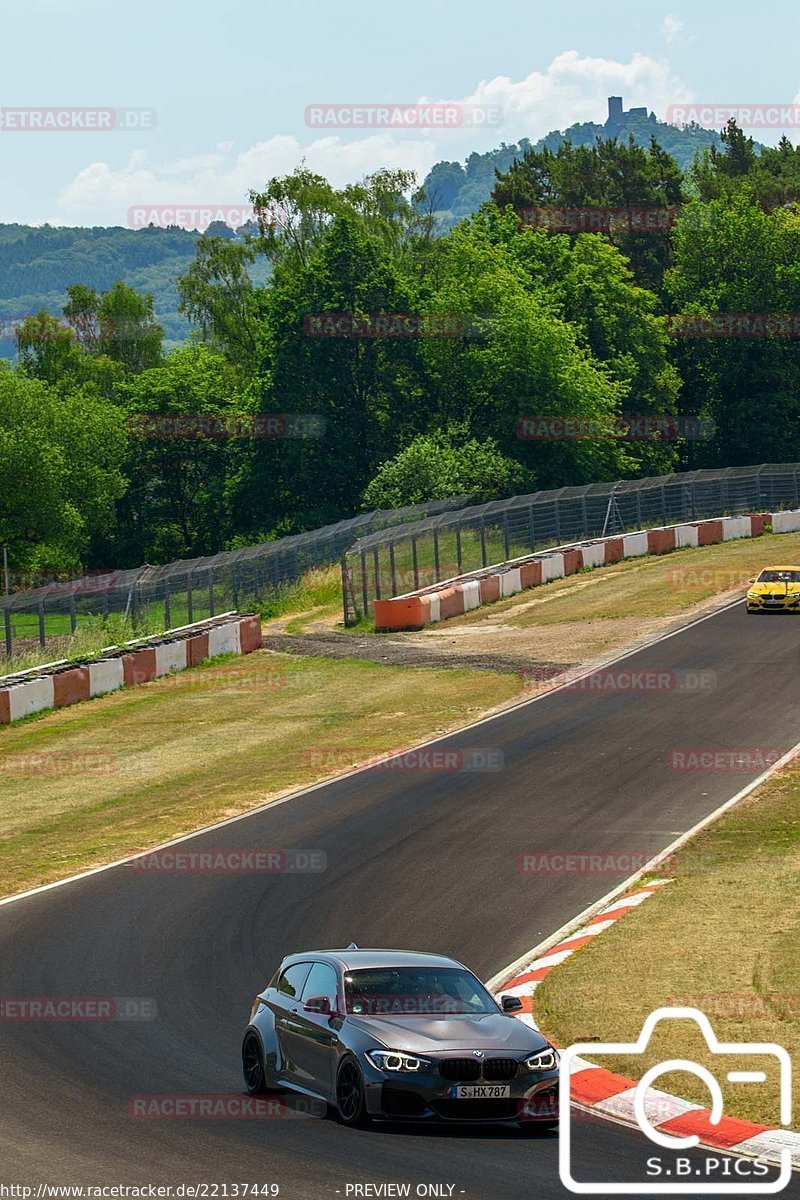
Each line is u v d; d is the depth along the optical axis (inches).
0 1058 1005.2
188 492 6820.9
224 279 7559.1
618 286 6496.1
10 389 5782.5
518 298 5782.5
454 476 5128.0
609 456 5935.0
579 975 1200.8
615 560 4475.9
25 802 2081.7
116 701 2888.8
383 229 7367.1
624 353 6427.2
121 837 1830.7
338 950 984.3
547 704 2549.2
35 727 2662.4
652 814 1791.3
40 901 1536.7
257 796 2016.5
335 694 2819.9
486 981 1212.5
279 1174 742.5
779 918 1344.7
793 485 5408.5
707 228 6934.1
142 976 1243.2
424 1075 844.0
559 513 4601.4
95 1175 738.2
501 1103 848.3
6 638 3006.9
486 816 1814.7
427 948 1314.0
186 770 2239.2
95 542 6835.6
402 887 1521.9
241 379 7155.5
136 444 6609.3
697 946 1269.7
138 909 1481.3
